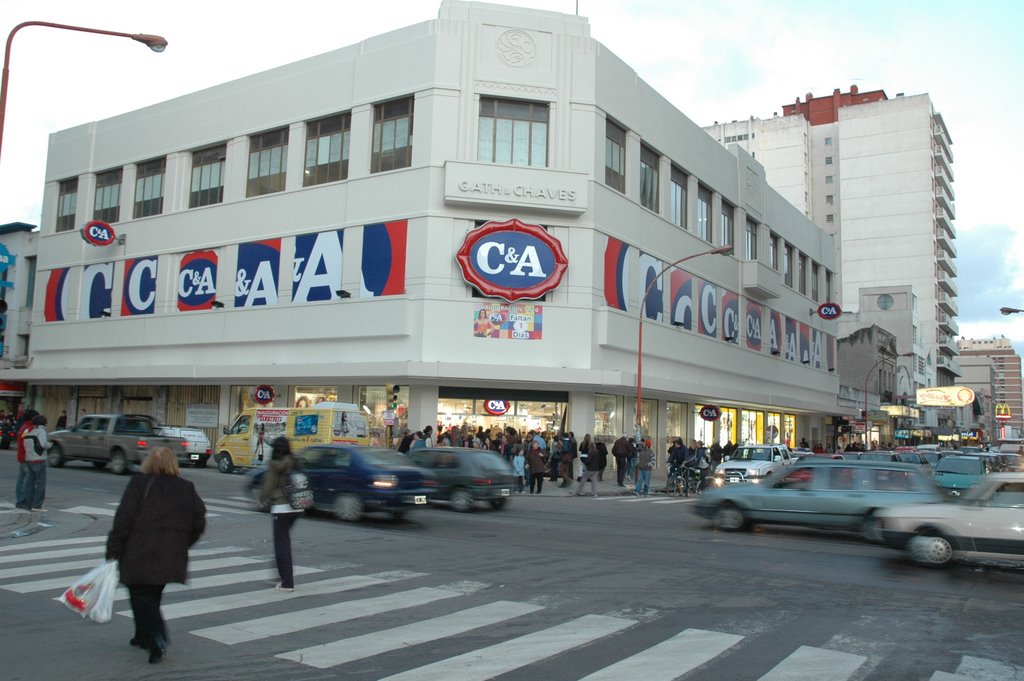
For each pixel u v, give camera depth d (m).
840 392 58.81
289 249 32.28
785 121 98.81
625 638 7.20
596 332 29.83
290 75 33.34
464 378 27.77
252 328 32.38
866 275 94.94
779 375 46.81
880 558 12.64
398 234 29.47
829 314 49.81
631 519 17.80
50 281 40.53
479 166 28.75
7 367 42.38
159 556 5.94
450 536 13.93
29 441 15.62
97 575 6.09
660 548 13.08
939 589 10.03
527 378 28.16
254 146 34.44
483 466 18.70
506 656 6.52
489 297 28.80
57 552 11.30
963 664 6.59
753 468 25.48
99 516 15.25
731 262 41.72
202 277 34.75
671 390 32.31
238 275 33.62
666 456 36.47
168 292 35.75
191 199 36.22
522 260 28.75
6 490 19.11
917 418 87.25
